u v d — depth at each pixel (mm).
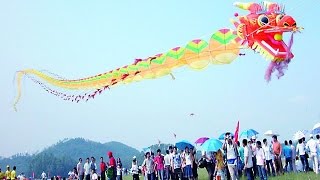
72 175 38719
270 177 28719
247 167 24797
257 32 16453
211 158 26641
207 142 23922
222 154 24094
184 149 29422
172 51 18562
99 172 36750
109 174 33344
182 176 29594
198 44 17875
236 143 24188
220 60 17594
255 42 16641
